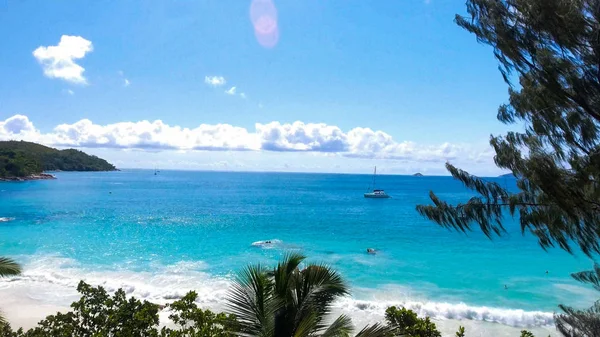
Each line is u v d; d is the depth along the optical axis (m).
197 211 60.03
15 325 14.91
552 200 5.61
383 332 5.81
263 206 70.81
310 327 5.34
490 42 6.39
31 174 155.12
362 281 22.56
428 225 47.16
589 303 19.00
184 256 28.25
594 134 5.41
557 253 31.20
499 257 29.81
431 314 16.97
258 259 27.55
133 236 36.44
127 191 102.62
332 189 136.88
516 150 6.17
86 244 31.94
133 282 21.02
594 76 5.27
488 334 15.09
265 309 5.55
